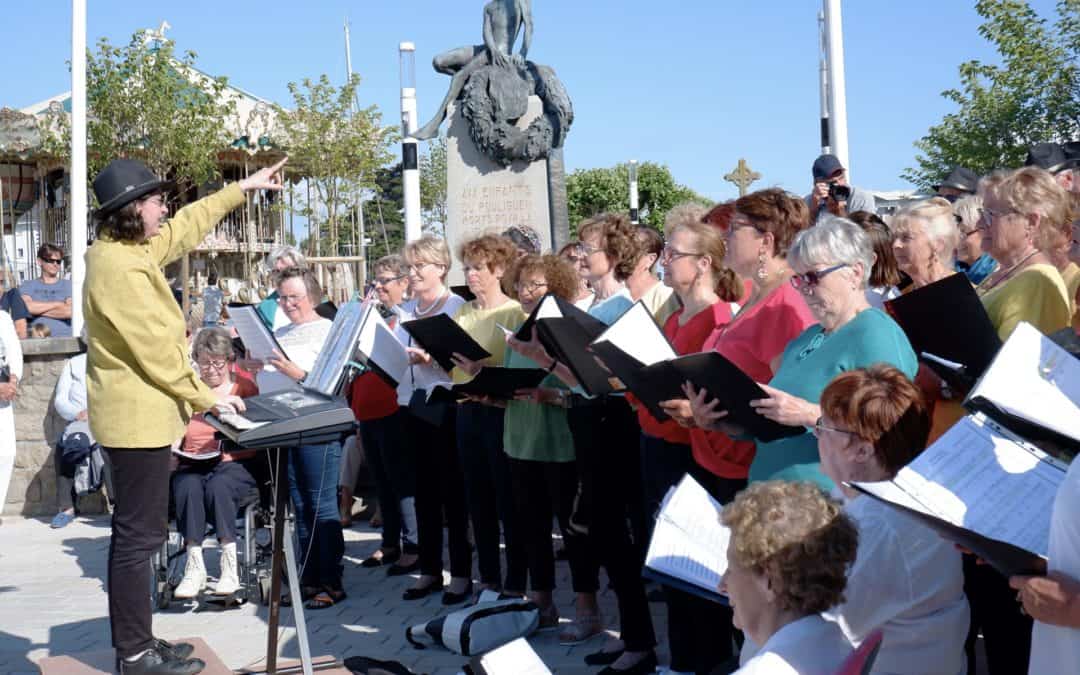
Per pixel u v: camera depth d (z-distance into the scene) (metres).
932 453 2.38
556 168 12.77
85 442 9.15
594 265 5.38
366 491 9.01
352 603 6.35
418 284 6.25
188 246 4.73
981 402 2.44
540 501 5.48
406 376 6.32
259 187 4.93
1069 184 5.10
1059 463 2.40
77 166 11.23
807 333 3.54
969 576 3.64
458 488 6.23
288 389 4.63
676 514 2.96
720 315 4.30
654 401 3.66
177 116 23.38
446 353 5.30
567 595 6.33
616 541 4.81
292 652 5.46
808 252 3.36
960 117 17.62
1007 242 4.07
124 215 4.36
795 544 2.11
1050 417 2.41
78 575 7.45
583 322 4.47
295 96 25.70
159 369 4.29
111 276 4.29
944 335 3.59
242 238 27.73
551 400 5.19
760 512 2.17
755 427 3.37
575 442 4.87
